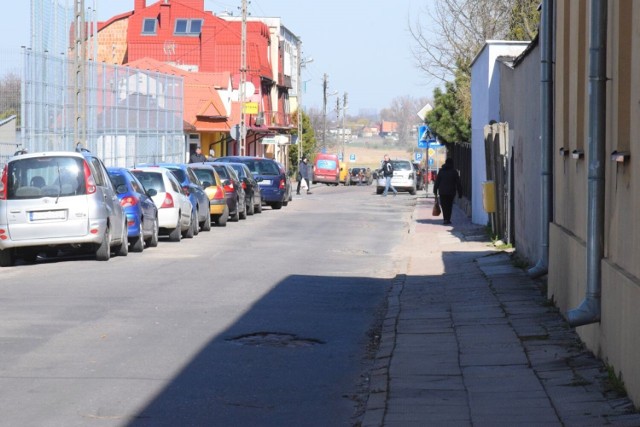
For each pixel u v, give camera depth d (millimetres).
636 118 10977
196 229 37844
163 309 18625
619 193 12062
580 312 13125
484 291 21234
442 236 37750
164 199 34062
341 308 19516
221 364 13922
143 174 34406
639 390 10398
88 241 26219
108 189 27688
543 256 21156
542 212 21062
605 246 13055
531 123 24750
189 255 29438
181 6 108438
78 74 41844
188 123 80875
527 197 25688
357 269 26906
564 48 18359
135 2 109625
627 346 11133
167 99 62781
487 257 28844
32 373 12992
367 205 64125
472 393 11789
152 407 11359
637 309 10508
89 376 12883
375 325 17609
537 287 21516
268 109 119125
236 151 101688
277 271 25609
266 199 57281
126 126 53469
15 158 26062
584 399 11211
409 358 14086
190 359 14180
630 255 11391
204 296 20500
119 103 52000
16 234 25594
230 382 12797
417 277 24594
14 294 20312
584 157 15367
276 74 125562
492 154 35281
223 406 11508
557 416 10508
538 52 23344
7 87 36906
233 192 45562
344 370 13734
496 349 14594
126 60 110500
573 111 16859
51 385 12344
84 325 16688
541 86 20625
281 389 12484
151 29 108438
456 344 15117
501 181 33469
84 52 41562
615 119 12320
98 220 26266
